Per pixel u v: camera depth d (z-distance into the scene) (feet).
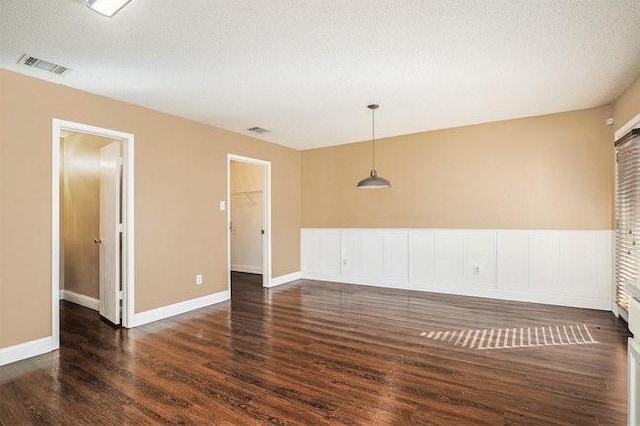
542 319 12.55
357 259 19.45
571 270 14.20
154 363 9.11
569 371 8.41
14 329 9.42
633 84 10.96
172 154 13.82
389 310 13.99
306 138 18.39
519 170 15.17
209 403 7.16
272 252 19.11
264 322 12.57
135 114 12.56
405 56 9.18
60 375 8.48
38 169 9.98
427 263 17.40
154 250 13.05
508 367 8.66
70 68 9.51
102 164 13.39
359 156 19.39
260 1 6.75
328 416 6.65
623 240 12.23
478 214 16.12
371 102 12.77
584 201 13.94
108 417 6.70
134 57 8.98
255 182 23.31
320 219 20.74
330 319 12.86
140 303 12.51
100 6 6.59
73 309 14.60
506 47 8.71
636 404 4.90
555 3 6.90
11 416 6.77
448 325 12.02
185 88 11.17
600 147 13.62
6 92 9.42
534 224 14.90
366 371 8.54
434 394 7.42
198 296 14.67
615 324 11.89
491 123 15.75
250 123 15.34
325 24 7.63
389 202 18.47
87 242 15.05
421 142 17.49
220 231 15.81
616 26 7.71
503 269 15.56
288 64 9.57
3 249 9.30
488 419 6.48
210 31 7.83
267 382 8.02
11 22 7.27
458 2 6.87
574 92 11.95
